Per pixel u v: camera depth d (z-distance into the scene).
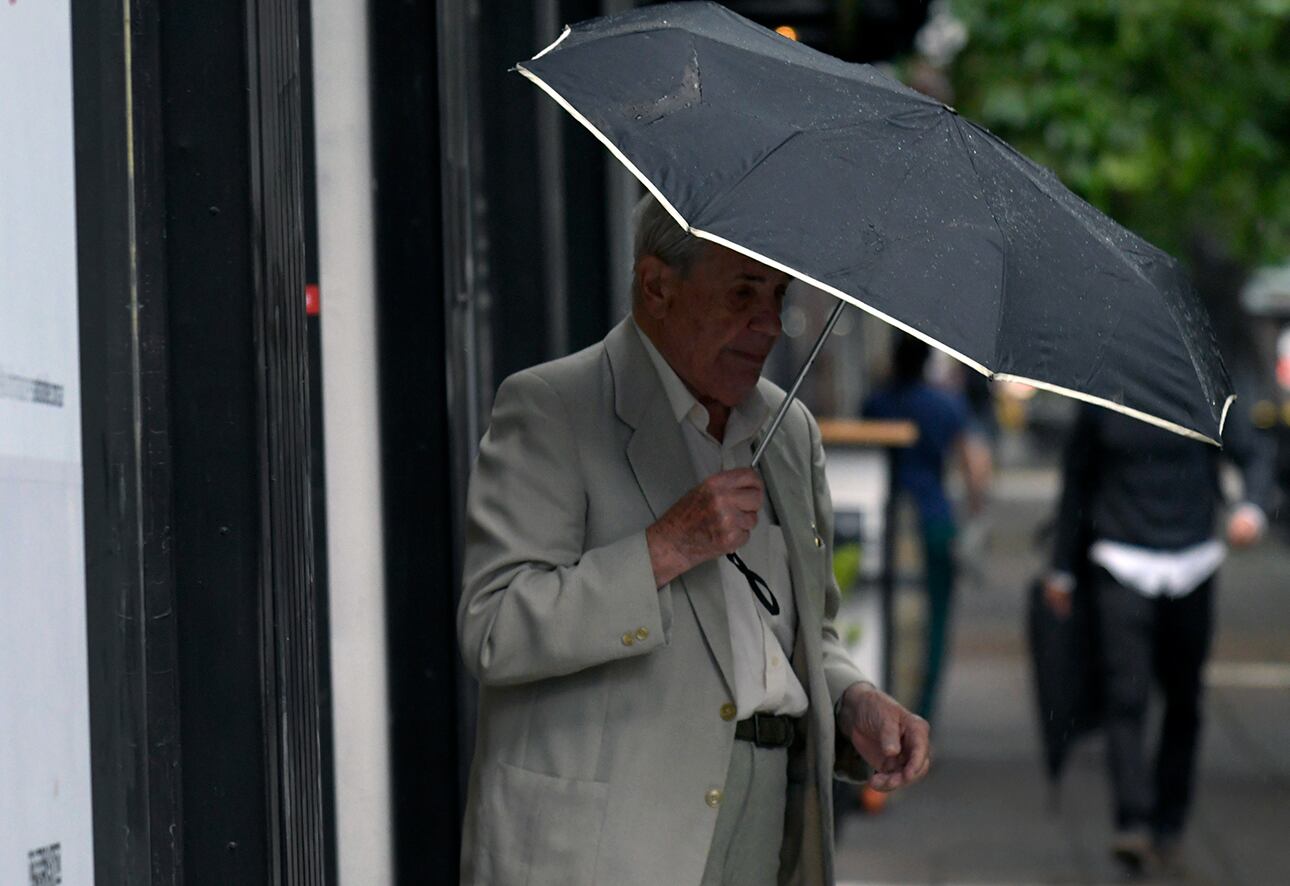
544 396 9.41
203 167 8.64
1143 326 8.37
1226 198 48.50
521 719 9.25
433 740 12.93
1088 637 23.27
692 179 7.83
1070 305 8.12
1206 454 22.72
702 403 9.61
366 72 12.56
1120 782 22.97
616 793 9.00
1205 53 46.19
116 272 7.70
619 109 8.16
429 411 12.97
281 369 8.93
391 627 12.82
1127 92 46.19
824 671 9.81
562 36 9.01
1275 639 47.88
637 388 9.45
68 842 6.93
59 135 7.06
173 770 8.45
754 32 9.28
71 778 6.99
